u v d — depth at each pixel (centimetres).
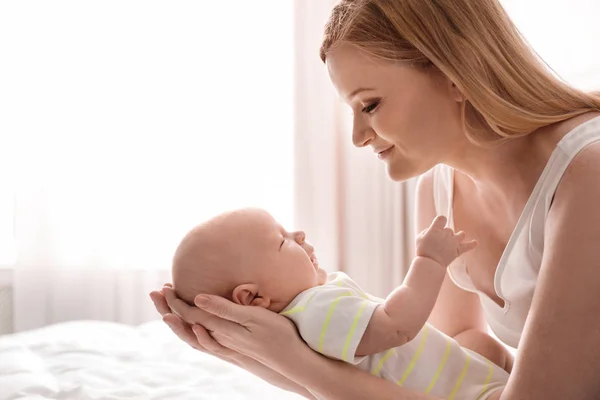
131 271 279
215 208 287
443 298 155
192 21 284
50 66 274
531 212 113
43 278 271
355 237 284
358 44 117
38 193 272
